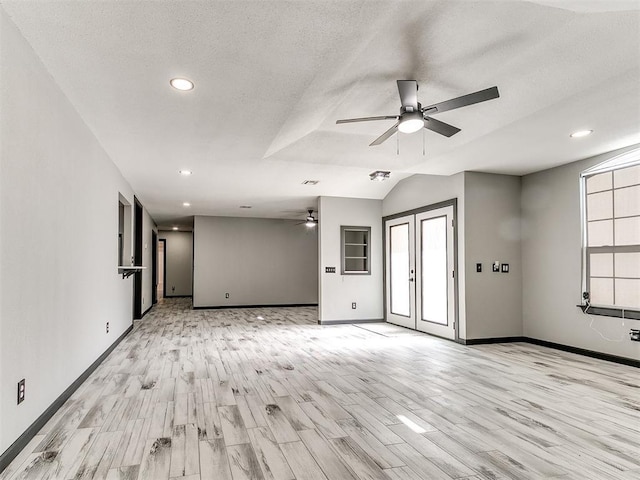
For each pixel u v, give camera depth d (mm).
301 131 4164
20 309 2139
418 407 2918
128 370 3955
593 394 3209
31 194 2283
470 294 5273
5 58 1951
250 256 10438
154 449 2234
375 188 7012
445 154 4594
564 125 3604
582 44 2404
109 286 4574
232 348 5078
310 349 5016
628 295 4203
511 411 2834
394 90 3193
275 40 2184
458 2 2055
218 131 3682
